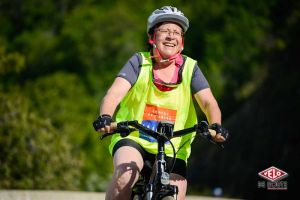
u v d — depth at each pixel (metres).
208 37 73.69
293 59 40.78
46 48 71.31
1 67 38.34
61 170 31.19
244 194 34.25
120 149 10.48
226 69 73.75
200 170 40.72
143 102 10.77
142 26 73.25
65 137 32.59
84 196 21.39
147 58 10.81
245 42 74.62
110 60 70.88
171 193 9.61
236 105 64.56
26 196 20.86
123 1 76.25
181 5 76.62
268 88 39.47
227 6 76.06
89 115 61.78
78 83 69.00
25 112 31.25
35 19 75.81
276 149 34.56
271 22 75.88
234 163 37.53
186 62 10.94
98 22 71.56
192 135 10.84
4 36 73.75
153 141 10.65
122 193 10.20
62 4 76.56
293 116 35.19
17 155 30.31
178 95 10.81
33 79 69.62
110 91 10.45
